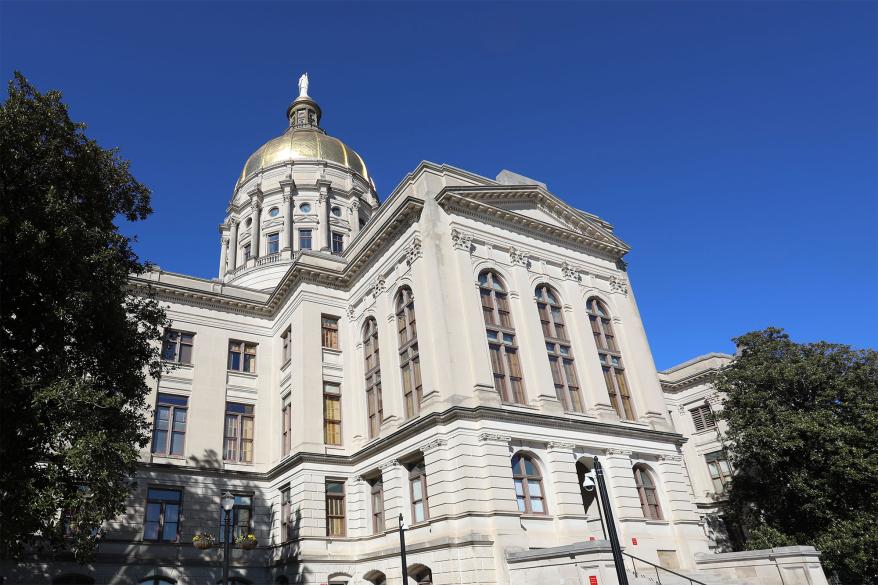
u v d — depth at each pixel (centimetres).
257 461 3762
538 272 3609
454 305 3094
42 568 2859
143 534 3244
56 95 2067
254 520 3578
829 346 3791
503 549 2536
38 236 1825
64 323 2002
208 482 3544
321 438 3503
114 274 2156
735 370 3981
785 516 3653
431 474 2778
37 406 1792
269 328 4250
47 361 2000
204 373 3853
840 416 3531
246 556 3419
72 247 1967
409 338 3288
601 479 1659
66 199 2033
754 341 4056
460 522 2605
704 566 3119
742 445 3753
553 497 2889
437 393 2911
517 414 2909
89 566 2988
